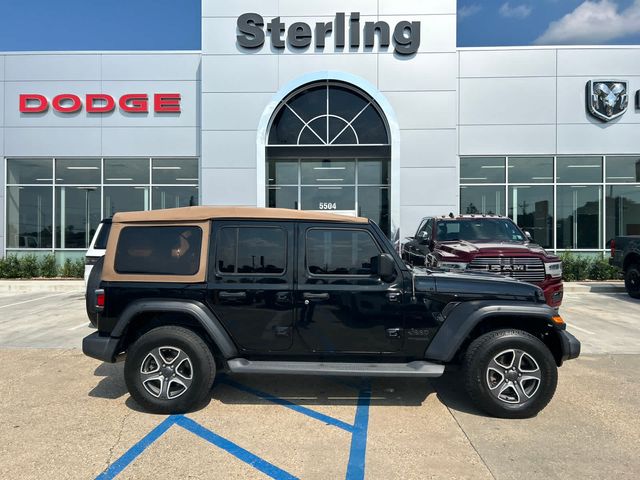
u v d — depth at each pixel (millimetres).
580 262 13359
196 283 4027
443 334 3941
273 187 14000
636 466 3045
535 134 14258
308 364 3977
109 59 14641
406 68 13414
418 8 13398
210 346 4117
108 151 14742
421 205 13453
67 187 14914
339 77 13359
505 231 8164
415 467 3045
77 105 14664
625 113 14219
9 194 14945
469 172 14492
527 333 3908
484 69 14289
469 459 3150
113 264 4125
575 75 14180
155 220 4156
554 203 14430
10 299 10914
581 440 3439
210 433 3570
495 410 3822
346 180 13977
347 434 3564
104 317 4062
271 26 13453
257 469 3018
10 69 14664
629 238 10695
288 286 4008
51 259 14273
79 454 3207
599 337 6855
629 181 14344
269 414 3967
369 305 3977
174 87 14625
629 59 14117
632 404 4184
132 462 3096
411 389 4617
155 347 3941
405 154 13469
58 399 4293
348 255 4070
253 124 13562
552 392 3797
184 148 14672
